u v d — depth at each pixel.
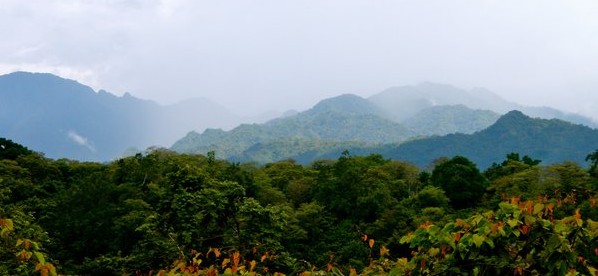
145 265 19.97
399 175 71.00
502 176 59.12
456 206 55.09
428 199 49.97
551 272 4.16
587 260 4.27
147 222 22.27
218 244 21.12
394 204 50.47
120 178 49.72
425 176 70.38
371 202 48.81
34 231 19.41
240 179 50.38
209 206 20.95
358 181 53.97
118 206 38.88
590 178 49.69
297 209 51.84
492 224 4.34
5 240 8.28
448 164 58.81
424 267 4.51
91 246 35.62
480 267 4.36
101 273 24.92
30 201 45.97
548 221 4.35
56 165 64.06
